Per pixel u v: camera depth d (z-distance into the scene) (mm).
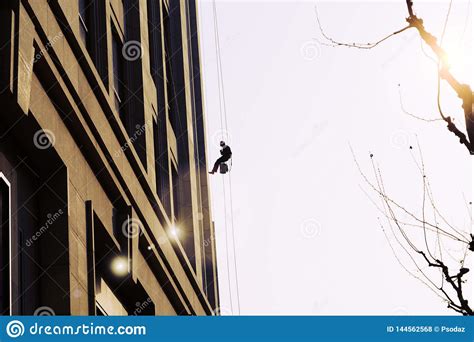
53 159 20328
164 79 39469
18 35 17656
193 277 37188
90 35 27516
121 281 26547
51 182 20656
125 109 32281
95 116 23266
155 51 39688
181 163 44188
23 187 19703
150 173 32781
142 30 34844
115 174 25141
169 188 37656
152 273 30375
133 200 27156
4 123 18484
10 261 17531
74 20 22875
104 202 24656
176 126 44812
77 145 22266
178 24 47812
